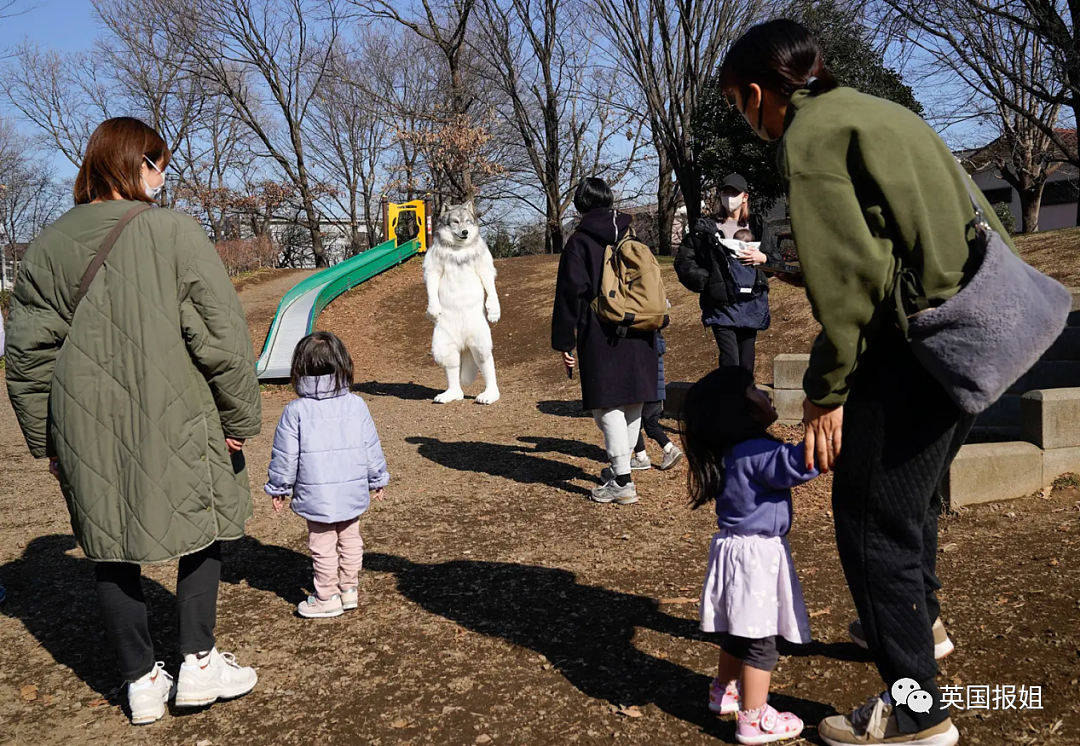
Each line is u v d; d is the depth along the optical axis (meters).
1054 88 16.44
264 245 34.66
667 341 11.86
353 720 2.96
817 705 2.82
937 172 2.20
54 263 2.80
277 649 3.57
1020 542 4.08
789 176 2.23
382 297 19.58
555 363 12.66
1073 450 4.84
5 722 3.06
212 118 42.84
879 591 2.36
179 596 3.04
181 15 35.25
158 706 3.02
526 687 3.12
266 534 5.23
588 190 5.46
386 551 4.82
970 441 5.93
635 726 2.79
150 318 2.76
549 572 4.32
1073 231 11.59
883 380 2.31
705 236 6.10
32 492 6.50
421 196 38.50
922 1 14.55
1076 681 2.72
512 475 6.48
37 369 2.85
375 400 11.31
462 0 31.98
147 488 2.75
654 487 5.89
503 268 21.56
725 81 2.61
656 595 3.92
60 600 4.27
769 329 10.62
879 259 2.14
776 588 2.59
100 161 2.90
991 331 2.07
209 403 2.92
